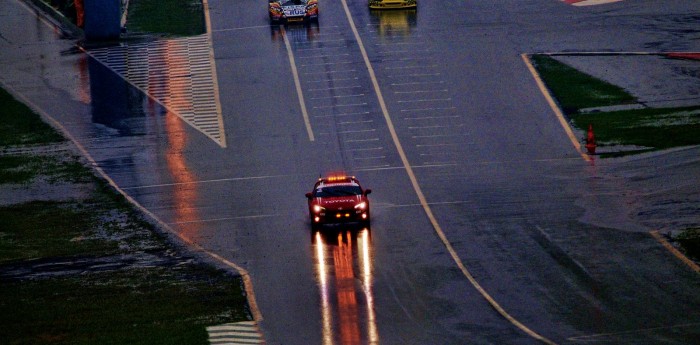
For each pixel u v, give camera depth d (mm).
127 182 161625
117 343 98062
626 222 130750
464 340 95688
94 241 134875
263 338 98875
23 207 150500
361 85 199500
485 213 138125
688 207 134500
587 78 197625
